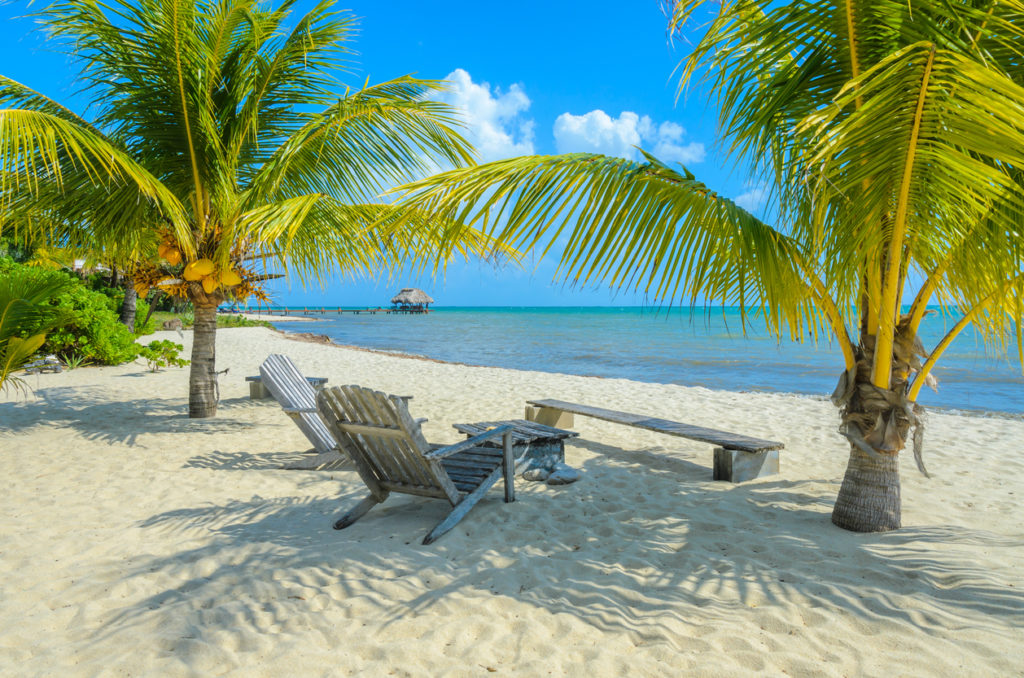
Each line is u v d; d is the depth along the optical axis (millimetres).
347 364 15984
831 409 9062
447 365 15953
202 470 5332
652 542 3619
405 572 3223
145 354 12266
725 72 3494
